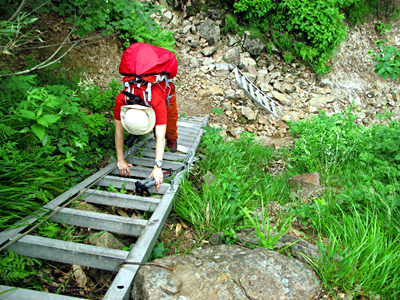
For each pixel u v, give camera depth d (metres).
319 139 4.46
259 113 6.40
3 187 1.98
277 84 7.21
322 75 7.50
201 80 6.88
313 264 1.91
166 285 1.56
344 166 3.87
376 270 1.86
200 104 6.35
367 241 2.07
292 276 1.72
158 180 2.47
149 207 2.38
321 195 3.12
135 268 1.65
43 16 4.41
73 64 4.68
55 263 1.92
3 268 1.62
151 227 2.02
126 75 2.44
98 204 2.59
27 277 1.75
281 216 2.69
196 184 3.19
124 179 2.72
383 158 3.69
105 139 3.30
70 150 2.73
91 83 4.04
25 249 1.76
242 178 3.33
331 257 1.91
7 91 2.54
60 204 2.25
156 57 2.42
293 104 6.88
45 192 2.25
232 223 2.42
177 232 2.47
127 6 3.79
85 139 2.90
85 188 2.48
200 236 2.41
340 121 5.33
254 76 7.19
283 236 2.27
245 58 7.48
